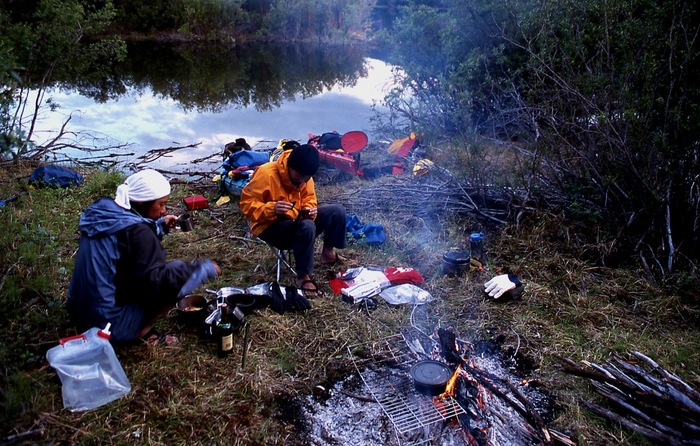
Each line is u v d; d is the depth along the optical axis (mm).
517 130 6535
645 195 4574
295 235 4160
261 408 3115
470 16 7656
